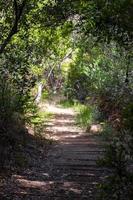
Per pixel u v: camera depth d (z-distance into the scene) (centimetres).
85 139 1756
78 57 2845
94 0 872
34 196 802
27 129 1503
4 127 1154
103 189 629
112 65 2136
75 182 932
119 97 2002
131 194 607
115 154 620
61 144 1591
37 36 1327
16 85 1313
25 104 1520
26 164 1096
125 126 625
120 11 797
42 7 1016
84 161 1188
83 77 3528
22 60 1259
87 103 3112
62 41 1923
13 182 897
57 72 4341
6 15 1059
